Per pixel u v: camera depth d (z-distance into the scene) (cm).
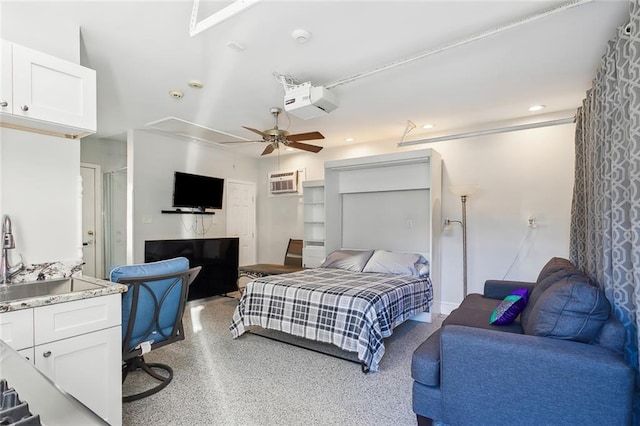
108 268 547
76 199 229
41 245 214
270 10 205
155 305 237
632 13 169
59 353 167
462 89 333
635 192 162
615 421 152
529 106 384
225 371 285
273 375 279
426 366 194
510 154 436
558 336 181
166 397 241
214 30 227
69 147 227
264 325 345
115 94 342
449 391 187
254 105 376
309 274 427
